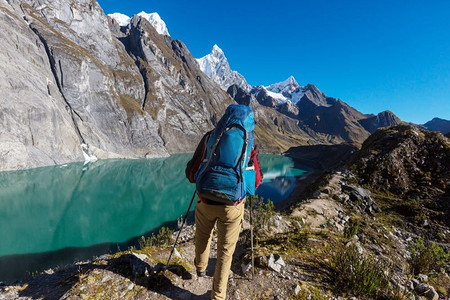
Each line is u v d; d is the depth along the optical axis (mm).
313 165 102500
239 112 2744
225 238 2752
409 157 15664
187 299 3074
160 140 110000
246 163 2691
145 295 2975
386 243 8250
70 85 73875
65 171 47781
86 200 31172
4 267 14703
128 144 93375
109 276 3160
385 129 21203
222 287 2791
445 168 14266
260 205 8023
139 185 42500
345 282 3855
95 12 118562
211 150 2668
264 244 5219
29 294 3021
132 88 117562
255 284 3525
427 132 17562
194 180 3070
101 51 115375
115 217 25734
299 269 4078
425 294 4637
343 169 17391
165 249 4750
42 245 18094
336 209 10641
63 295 2785
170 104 137750
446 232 10008
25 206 26500
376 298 3682
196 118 147375
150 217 26375
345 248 5234
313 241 5359
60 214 25094
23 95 49562
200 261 3252
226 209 2619
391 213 11750
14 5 77750
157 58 161375
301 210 9859
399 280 4844
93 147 72688
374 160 16062
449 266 6750
